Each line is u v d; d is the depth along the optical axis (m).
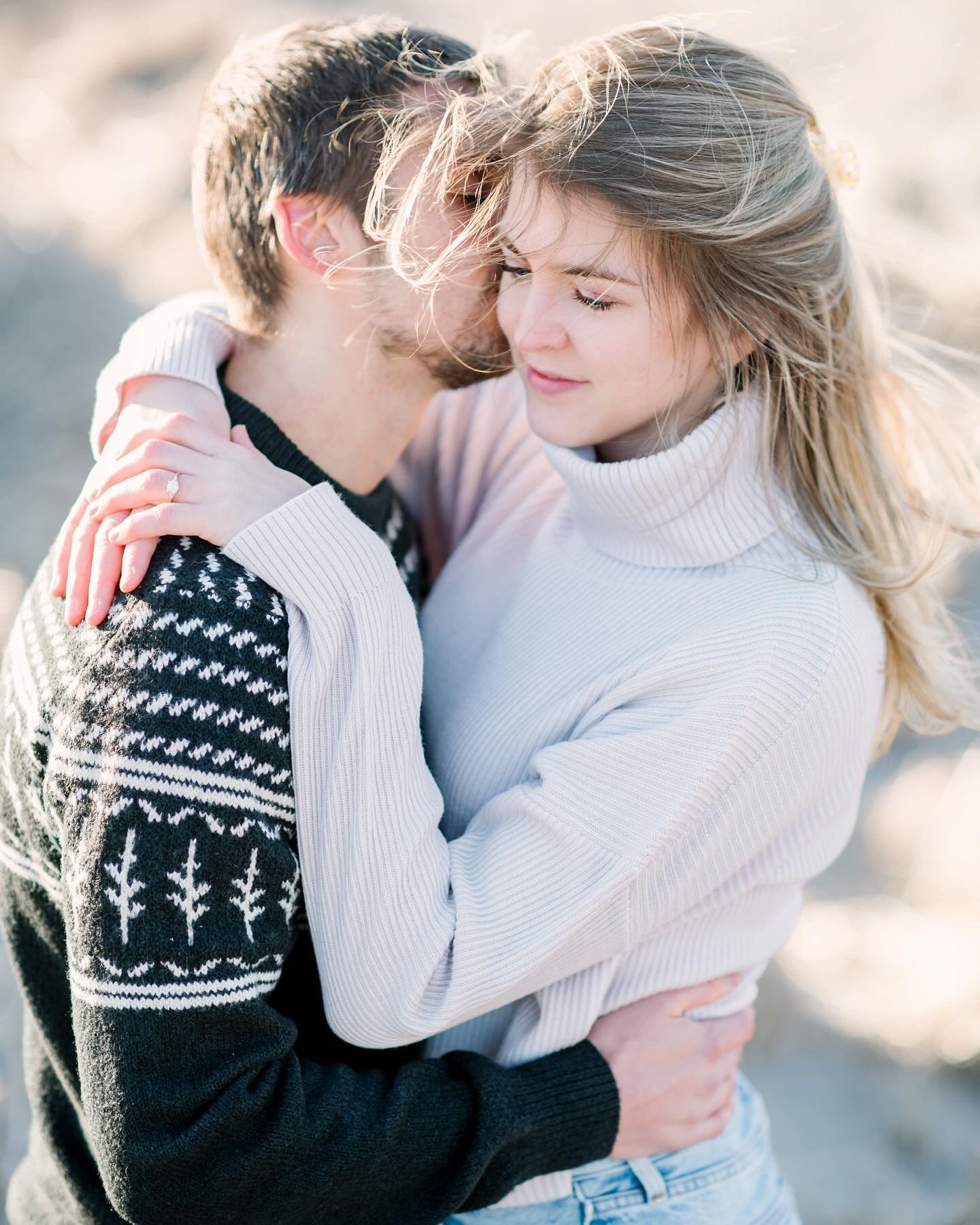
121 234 6.65
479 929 1.30
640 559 1.47
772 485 1.43
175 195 7.00
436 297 1.46
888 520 1.50
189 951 1.17
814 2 8.53
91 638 1.24
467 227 1.41
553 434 1.45
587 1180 1.47
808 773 1.37
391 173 1.42
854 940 3.33
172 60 9.10
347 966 1.29
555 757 1.36
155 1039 1.16
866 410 1.49
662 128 1.29
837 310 1.46
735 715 1.31
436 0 9.52
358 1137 1.26
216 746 1.20
